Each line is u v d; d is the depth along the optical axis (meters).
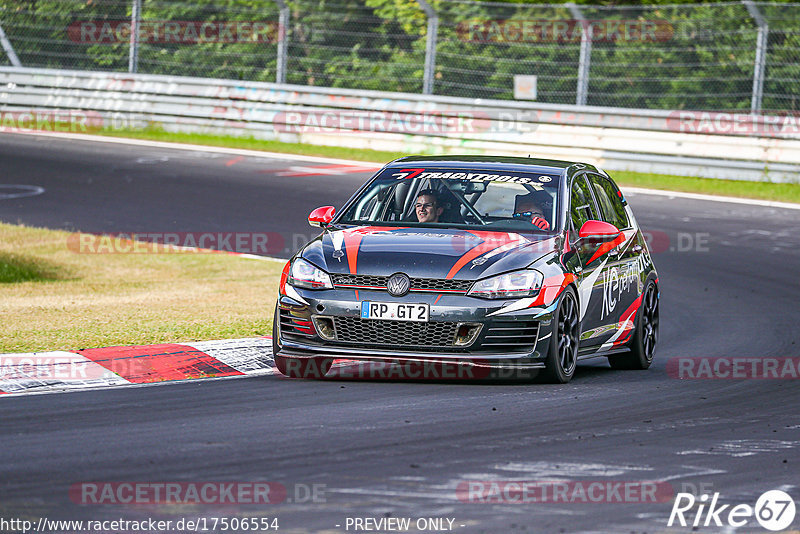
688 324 43.12
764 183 79.62
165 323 37.06
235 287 47.22
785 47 81.56
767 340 39.59
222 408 25.52
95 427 23.28
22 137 92.25
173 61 105.06
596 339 31.81
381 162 85.00
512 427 23.89
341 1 100.50
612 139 83.25
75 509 17.47
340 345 28.33
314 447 21.67
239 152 88.25
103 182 74.50
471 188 31.89
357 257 28.83
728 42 88.75
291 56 101.44
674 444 22.75
